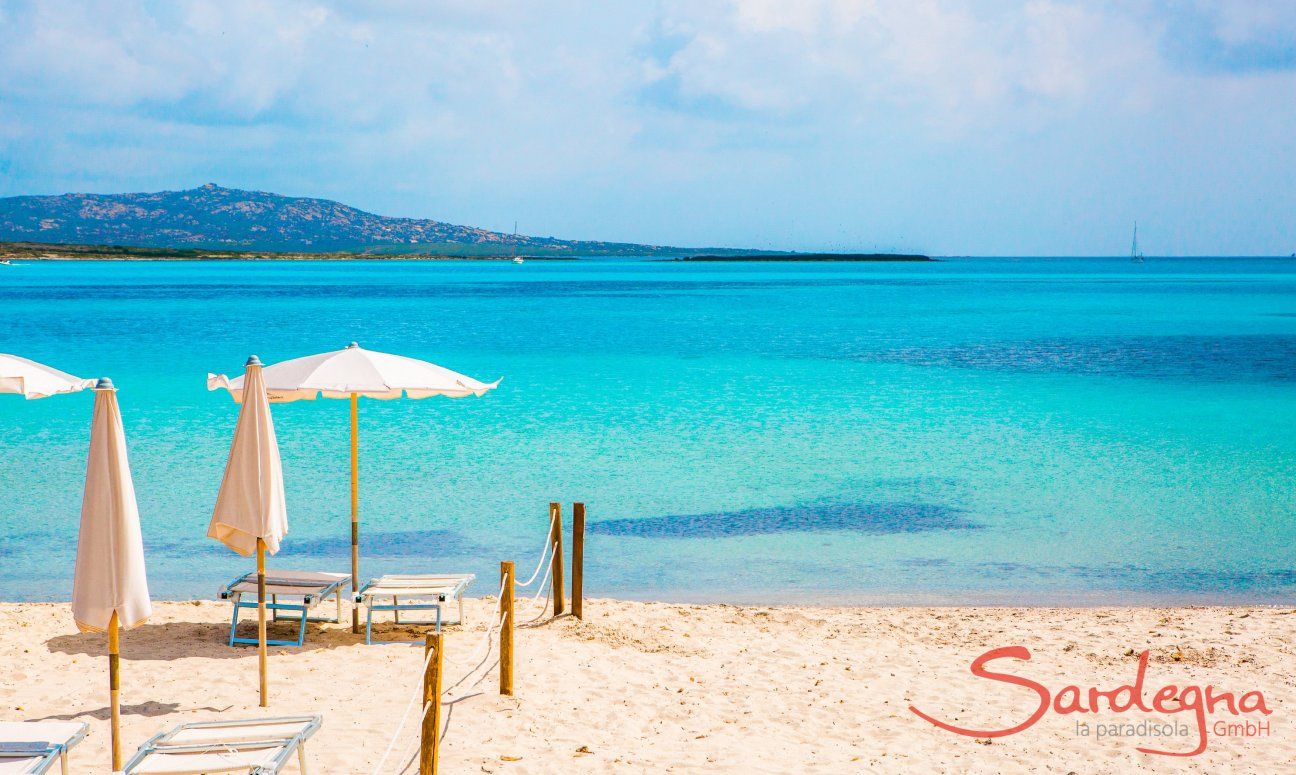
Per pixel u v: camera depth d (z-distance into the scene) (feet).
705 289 444.55
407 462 69.46
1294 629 35.78
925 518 56.03
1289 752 25.13
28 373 30.07
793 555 48.88
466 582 35.14
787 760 24.63
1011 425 86.89
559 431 82.23
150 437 77.56
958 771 24.07
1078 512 57.41
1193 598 42.65
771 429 84.12
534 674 30.60
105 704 27.76
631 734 26.20
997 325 216.54
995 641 34.73
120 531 22.76
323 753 24.54
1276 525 54.65
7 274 618.44
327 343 166.50
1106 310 273.75
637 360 141.59
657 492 61.41
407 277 630.74
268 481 27.22
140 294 347.97
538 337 183.93
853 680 30.58
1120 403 99.91
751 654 33.12
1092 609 39.91
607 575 45.55
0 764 19.99
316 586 34.01
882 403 99.25
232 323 215.92
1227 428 85.56
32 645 33.01
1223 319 234.17
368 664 31.48
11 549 49.01
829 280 606.55
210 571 45.65
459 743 25.40
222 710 27.37
